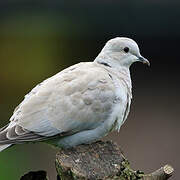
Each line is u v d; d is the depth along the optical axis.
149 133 18.08
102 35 20.53
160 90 20.23
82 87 9.23
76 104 9.15
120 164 8.47
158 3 19.27
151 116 18.88
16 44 20.55
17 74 19.70
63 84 9.23
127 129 18.22
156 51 20.19
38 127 9.04
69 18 20.66
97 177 8.25
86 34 20.72
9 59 20.08
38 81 19.69
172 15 19.34
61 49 20.88
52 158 16.67
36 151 16.78
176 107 19.47
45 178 8.65
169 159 17.02
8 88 19.31
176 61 20.34
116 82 9.52
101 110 9.27
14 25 20.81
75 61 20.88
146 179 8.21
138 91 20.14
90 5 19.81
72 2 19.98
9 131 9.03
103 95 9.27
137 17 19.56
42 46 20.64
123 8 19.56
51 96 9.16
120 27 19.91
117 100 9.39
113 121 9.42
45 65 20.23
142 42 20.06
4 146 8.91
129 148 17.31
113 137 17.80
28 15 20.81
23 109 9.15
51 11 20.45
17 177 16.05
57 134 9.12
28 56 20.30
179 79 20.42
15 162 16.39
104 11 19.81
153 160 16.92
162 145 17.56
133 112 19.09
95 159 8.54
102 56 9.96
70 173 8.38
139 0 19.33
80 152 8.71
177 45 19.98
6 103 18.92
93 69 9.53
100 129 9.34
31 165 16.45
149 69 20.34
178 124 18.55
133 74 20.33
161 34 19.66
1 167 16.05
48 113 9.08
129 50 9.98
